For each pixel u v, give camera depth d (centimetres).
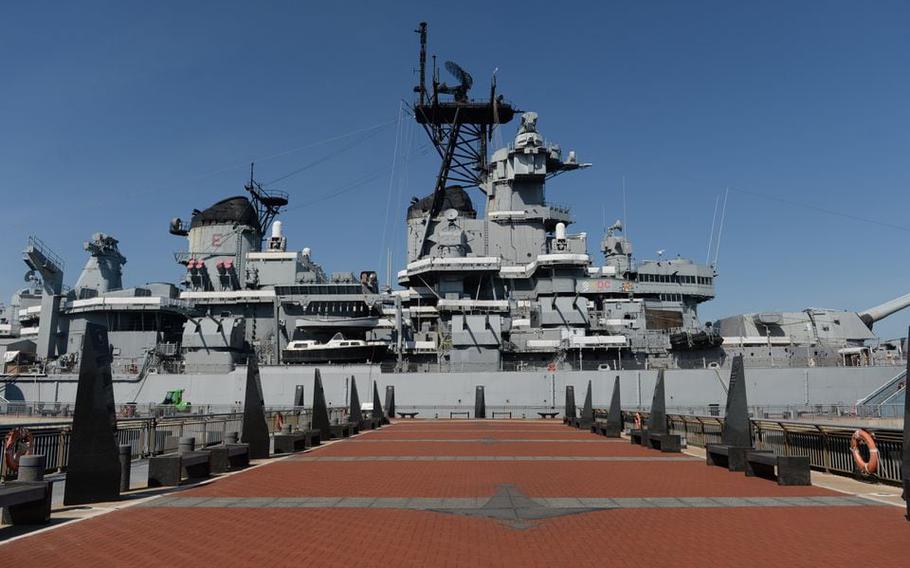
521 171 5562
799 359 4838
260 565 844
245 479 1661
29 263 5200
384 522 1119
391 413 4491
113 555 895
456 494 1416
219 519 1146
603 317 5056
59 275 5344
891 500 1338
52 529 1063
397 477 1694
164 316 5319
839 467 1719
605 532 1039
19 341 5572
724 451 1848
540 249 5497
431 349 4934
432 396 4684
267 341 5194
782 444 2031
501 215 5531
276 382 4797
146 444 2055
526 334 4944
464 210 5847
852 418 4044
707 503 1304
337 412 4169
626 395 4553
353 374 4775
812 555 895
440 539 990
